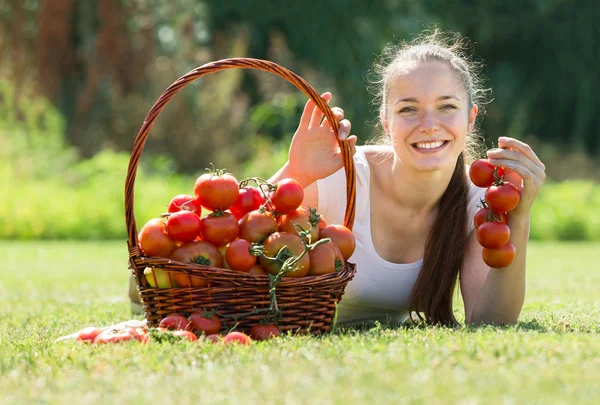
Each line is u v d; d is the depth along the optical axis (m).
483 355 3.43
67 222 17.09
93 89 22.05
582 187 21.38
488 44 33.47
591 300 6.66
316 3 28.22
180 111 21.34
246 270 4.29
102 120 22.19
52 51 22.41
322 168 5.29
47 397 2.98
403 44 5.99
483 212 4.79
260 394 2.93
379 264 5.33
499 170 4.84
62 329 5.22
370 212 5.34
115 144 21.42
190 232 4.32
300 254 4.29
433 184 5.15
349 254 4.65
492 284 4.97
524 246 4.88
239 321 4.23
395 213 5.31
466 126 5.04
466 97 5.05
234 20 28.33
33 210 17.06
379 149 5.46
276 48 25.27
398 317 5.64
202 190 4.46
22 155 19.14
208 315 4.15
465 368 3.27
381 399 2.82
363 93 27.75
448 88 4.92
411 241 5.39
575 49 33.31
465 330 4.23
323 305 4.38
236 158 21.19
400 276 5.35
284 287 4.23
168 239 4.33
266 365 3.37
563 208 19.95
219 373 3.24
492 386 2.96
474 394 2.87
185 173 21.11
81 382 3.17
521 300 4.99
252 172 20.05
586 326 4.70
